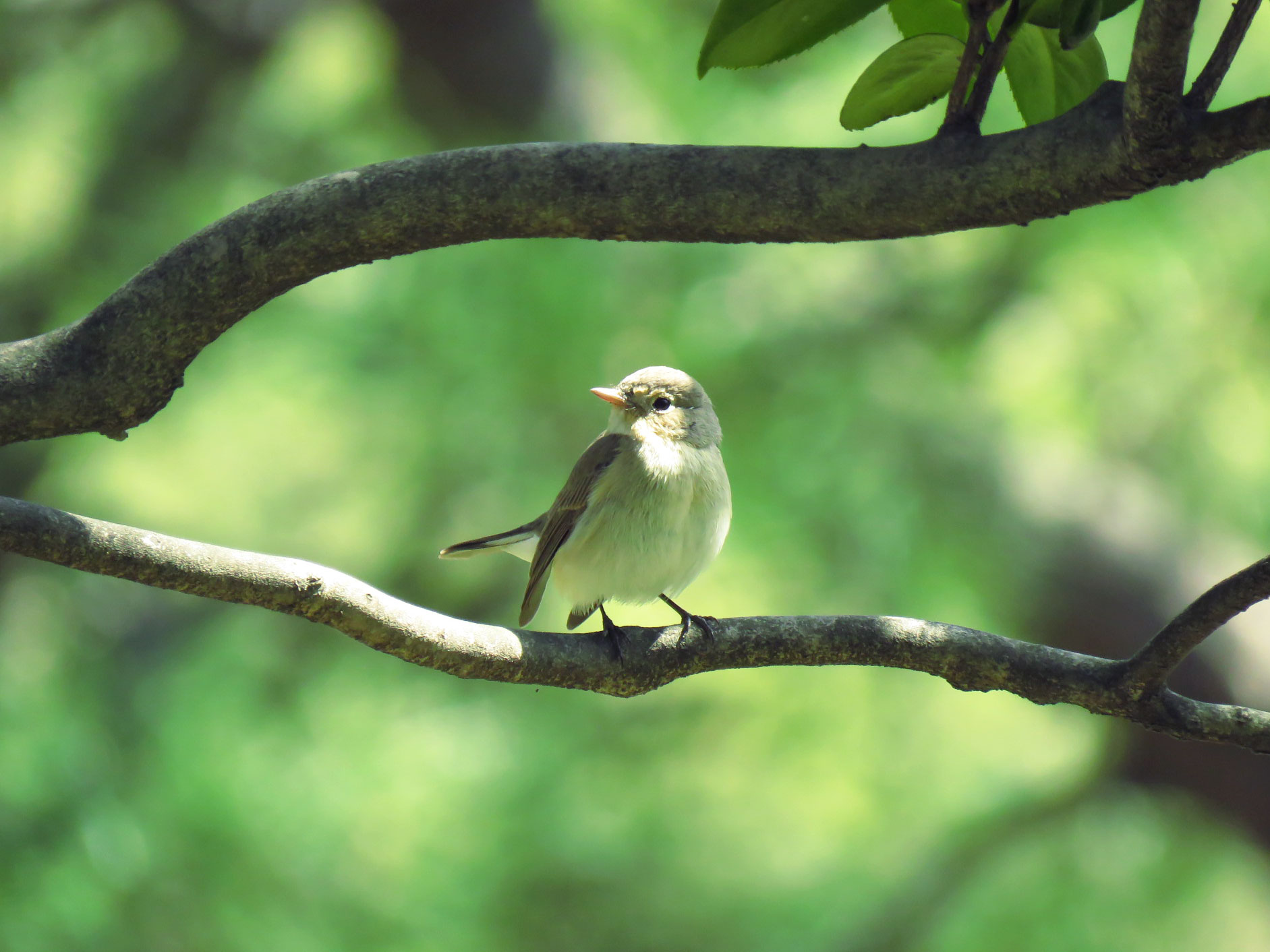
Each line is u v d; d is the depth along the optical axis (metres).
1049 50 3.62
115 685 14.04
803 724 12.33
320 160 14.37
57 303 14.66
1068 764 12.36
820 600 11.07
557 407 12.45
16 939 10.12
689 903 12.41
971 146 3.25
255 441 14.86
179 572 3.71
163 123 15.17
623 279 12.11
